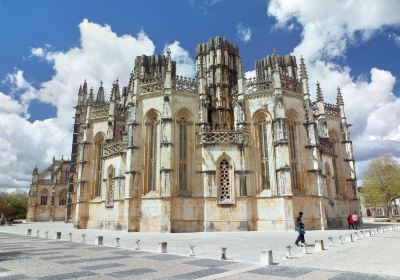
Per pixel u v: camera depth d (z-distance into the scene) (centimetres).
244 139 4603
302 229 2491
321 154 5162
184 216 4353
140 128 4788
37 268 1583
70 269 1551
